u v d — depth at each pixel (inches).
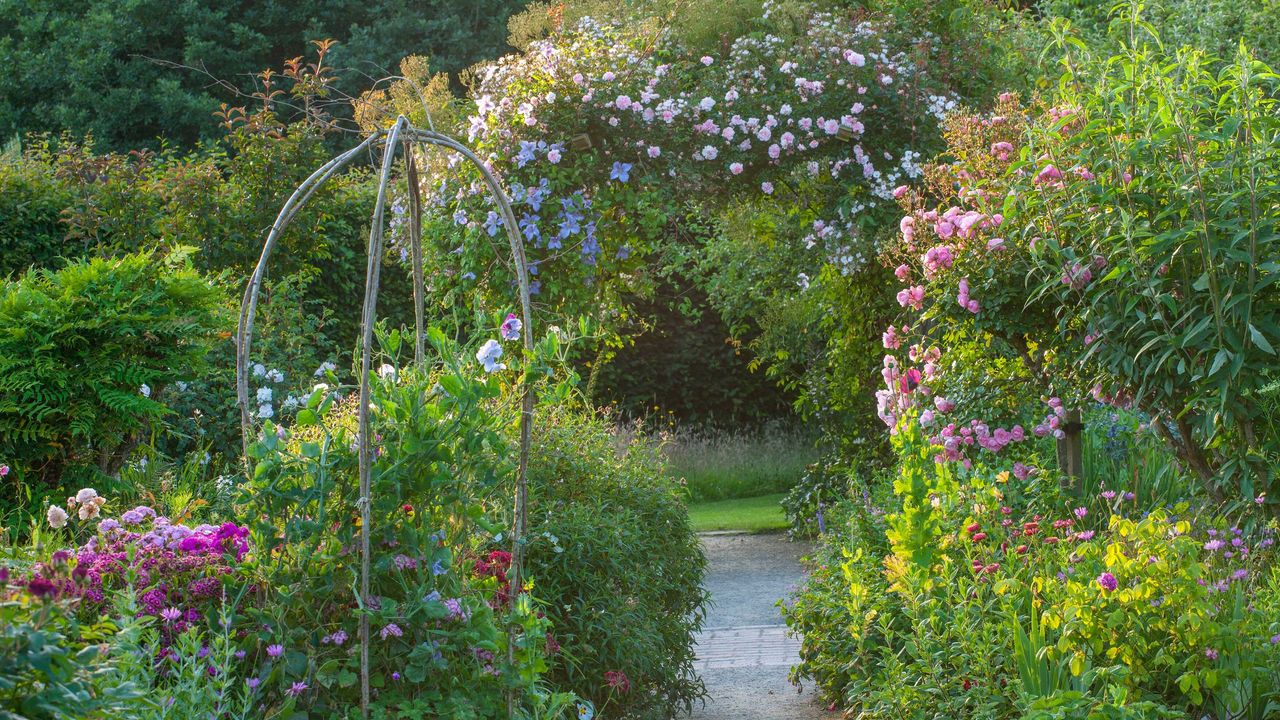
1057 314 172.6
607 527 168.1
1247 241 150.1
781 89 253.4
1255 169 148.0
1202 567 128.8
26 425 178.9
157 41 626.8
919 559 154.3
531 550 160.1
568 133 234.2
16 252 311.1
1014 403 219.0
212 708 105.8
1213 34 382.6
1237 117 146.9
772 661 224.7
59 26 612.1
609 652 160.2
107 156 313.6
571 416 203.8
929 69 266.4
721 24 259.3
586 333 135.9
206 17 618.5
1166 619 125.9
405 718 110.8
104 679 87.5
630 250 250.7
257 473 115.0
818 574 194.2
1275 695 121.4
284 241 307.6
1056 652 131.3
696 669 220.2
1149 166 157.1
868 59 255.6
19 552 112.1
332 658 114.7
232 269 304.3
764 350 391.2
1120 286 160.4
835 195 260.7
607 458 195.2
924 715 134.8
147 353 191.2
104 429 184.7
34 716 65.9
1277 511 157.6
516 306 233.6
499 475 125.0
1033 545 161.9
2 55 596.7
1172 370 159.9
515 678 118.1
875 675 157.3
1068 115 164.9
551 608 157.5
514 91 238.5
